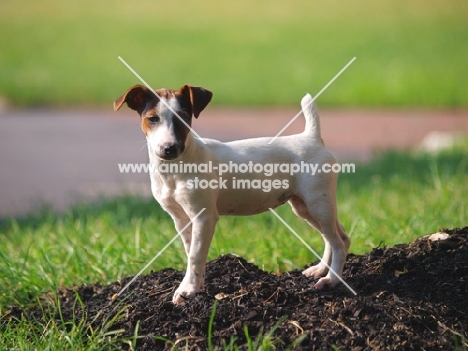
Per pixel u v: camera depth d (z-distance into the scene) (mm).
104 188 14305
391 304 6555
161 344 6418
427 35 32750
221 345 6254
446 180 11766
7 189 14688
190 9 39469
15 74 27953
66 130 20688
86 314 7059
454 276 7020
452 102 23234
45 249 9219
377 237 9031
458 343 6137
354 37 32812
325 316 6438
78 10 39594
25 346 6523
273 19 37156
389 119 21203
